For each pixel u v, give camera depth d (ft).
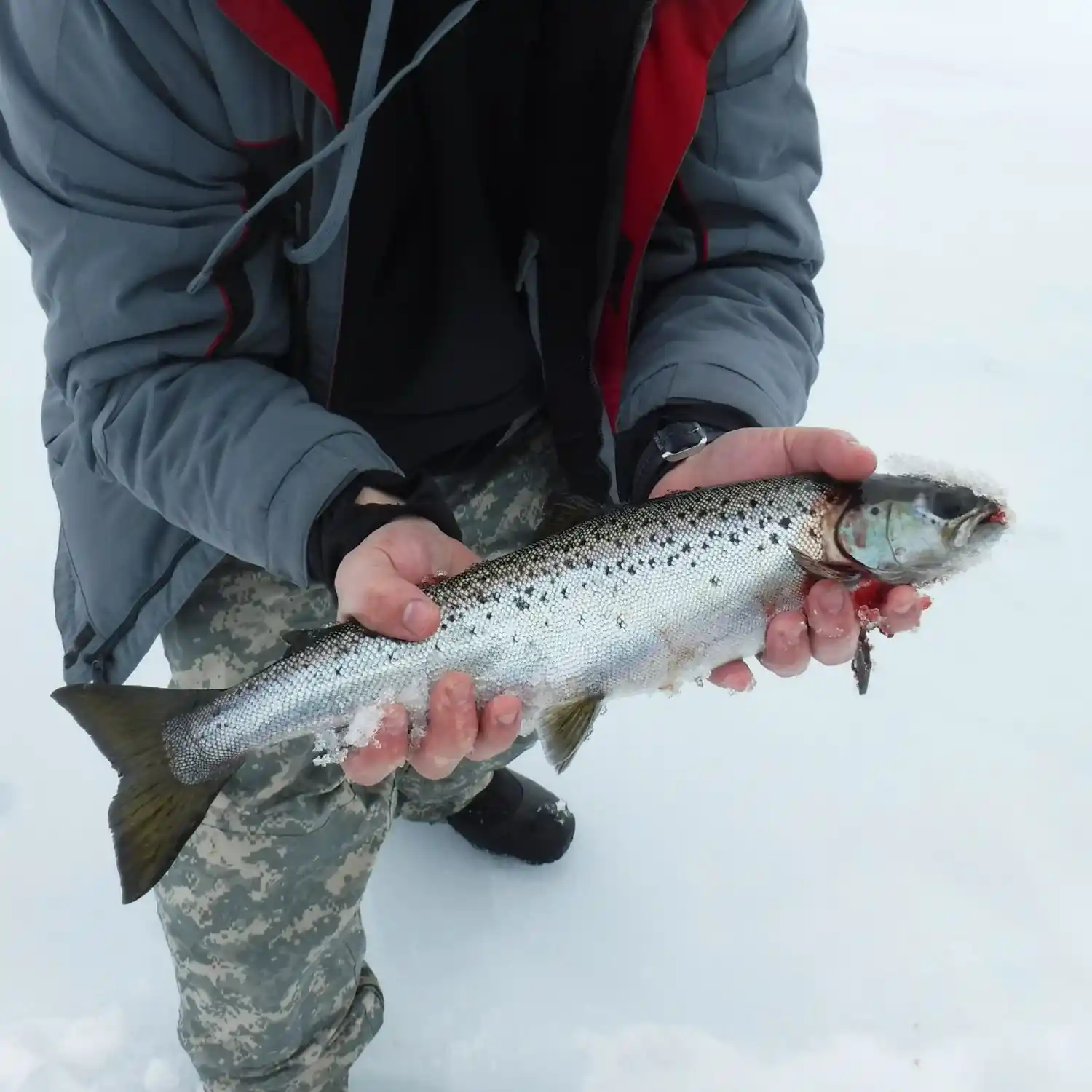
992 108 6.97
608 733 2.97
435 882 2.70
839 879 2.63
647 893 2.64
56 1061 2.33
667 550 1.89
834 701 3.01
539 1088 2.33
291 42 1.65
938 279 5.07
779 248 2.30
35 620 3.25
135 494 1.87
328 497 1.75
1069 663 3.06
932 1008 2.39
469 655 1.83
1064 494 3.64
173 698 1.79
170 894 2.03
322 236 1.74
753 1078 2.31
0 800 2.77
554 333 2.17
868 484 1.87
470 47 1.96
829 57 7.77
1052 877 2.59
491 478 2.39
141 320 1.80
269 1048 2.11
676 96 1.98
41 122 1.70
